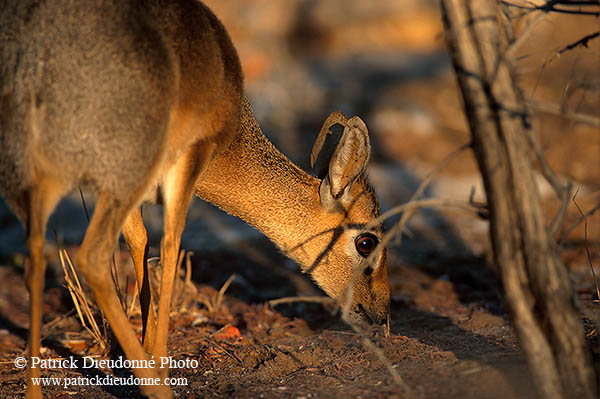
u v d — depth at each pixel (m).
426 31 41.38
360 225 10.10
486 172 6.39
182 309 11.77
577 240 14.35
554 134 17.83
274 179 9.95
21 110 7.26
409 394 7.46
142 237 9.69
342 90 30.06
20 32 7.31
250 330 11.24
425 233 16.36
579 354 6.33
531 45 8.98
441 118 25.30
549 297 6.28
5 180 7.46
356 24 41.75
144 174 7.60
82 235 16.81
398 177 20.03
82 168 7.38
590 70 9.53
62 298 12.81
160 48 7.68
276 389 8.29
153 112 7.55
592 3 7.62
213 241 16.44
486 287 12.94
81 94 7.23
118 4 7.50
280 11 40.62
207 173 9.63
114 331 7.80
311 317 11.88
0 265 15.51
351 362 9.08
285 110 26.52
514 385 7.23
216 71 8.56
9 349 10.73
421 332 10.43
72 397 8.77
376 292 10.23
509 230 6.33
